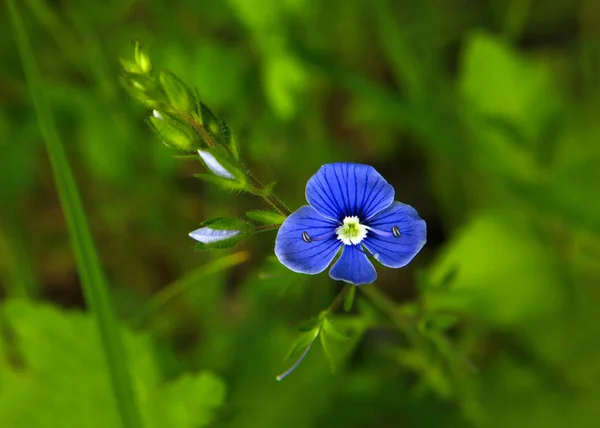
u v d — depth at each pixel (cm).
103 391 15
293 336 16
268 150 17
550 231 16
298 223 12
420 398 16
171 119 12
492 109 17
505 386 16
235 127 17
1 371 15
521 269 16
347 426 15
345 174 12
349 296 13
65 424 15
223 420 15
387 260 12
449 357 14
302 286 15
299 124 17
